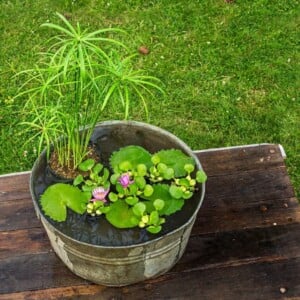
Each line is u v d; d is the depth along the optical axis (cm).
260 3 301
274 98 260
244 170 193
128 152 163
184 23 292
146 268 158
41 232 177
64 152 163
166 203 154
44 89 149
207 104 258
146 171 159
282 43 283
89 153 166
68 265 165
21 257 172
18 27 289
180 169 160
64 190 155
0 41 282
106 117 248
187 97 260
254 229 179
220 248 174
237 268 170
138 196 155
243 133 249
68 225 150
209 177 192
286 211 183
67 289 166
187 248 174
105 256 146
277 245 175
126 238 148
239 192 188
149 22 292
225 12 297
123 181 152
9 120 249
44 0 302
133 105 254
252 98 261
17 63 272
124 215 151
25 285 167
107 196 156
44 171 163
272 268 170
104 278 160
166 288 166
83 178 161
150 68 270
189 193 154
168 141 168
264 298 164
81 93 145
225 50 279
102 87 160
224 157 197
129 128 171
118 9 298
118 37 284
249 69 271
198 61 275
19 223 180
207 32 288
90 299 164
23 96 256
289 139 247
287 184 190
